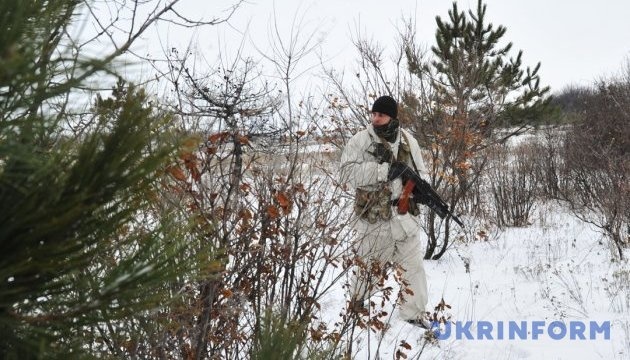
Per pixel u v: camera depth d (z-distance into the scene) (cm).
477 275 1170
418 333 791
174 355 414
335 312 760
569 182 2009
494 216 1891
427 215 1429
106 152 199
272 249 512
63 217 190
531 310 931
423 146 1268
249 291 491
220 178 462
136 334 342
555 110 2417
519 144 2222
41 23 196
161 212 312
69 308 212
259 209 498
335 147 961
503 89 1387
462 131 1212
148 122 206
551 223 1766
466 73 1263
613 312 908
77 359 217
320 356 368
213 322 452
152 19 447
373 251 710
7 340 204
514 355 741
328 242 546
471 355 734
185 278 260
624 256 1287
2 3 184
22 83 187
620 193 1371
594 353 745
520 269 1179
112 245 231
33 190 193
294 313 529
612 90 2511
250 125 494
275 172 523
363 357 705
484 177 1905
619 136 2098
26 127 192
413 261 796
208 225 402
